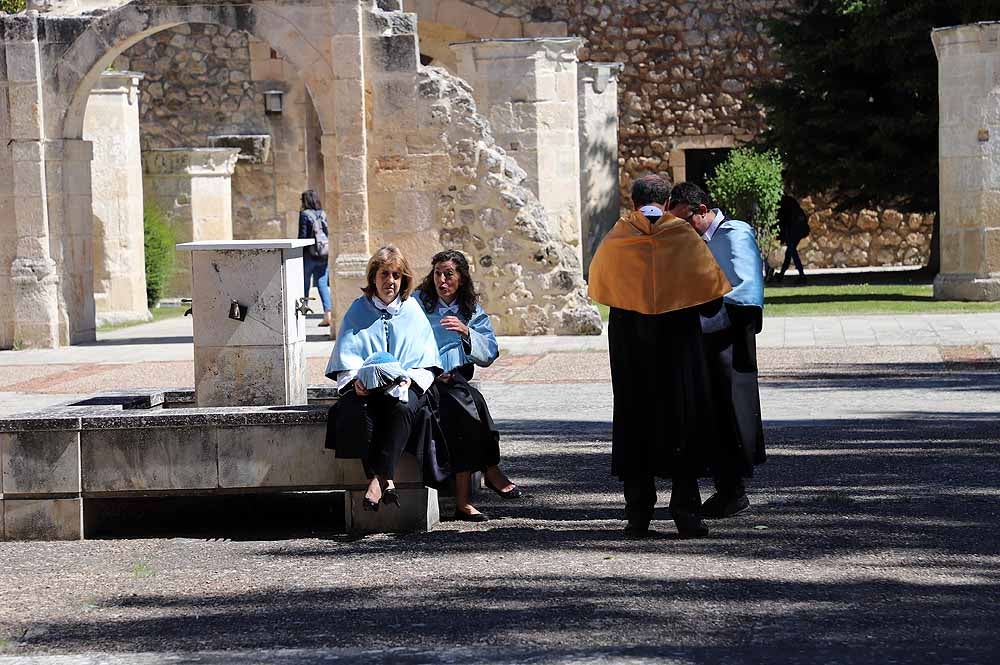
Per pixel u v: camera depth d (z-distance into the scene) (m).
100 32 16.89
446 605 5.52
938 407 10.46
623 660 4.70
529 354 14.98
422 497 7.02
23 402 11.80
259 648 5.00
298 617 5.42
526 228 16.95
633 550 6.43
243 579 6.12
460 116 16.88
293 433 6.96
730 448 6.96
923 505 7.11
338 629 5.22
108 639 5.19
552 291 17.03
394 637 5.08
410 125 16.88
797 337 15.59
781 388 11.80
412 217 16.98
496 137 20.69
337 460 6.97
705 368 6.70
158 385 12.65
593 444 9.33
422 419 6.94
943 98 19.62
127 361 15.12
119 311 20.58
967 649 4.76
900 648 4.78
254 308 7.41
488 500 7.74
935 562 5.98
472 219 16.98
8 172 16.98
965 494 7.33
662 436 6.62
